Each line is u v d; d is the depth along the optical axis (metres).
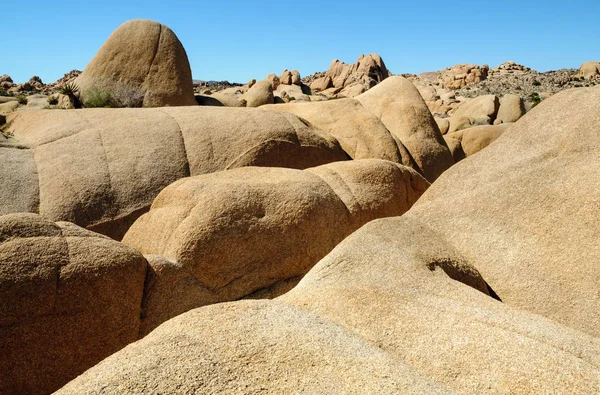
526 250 4.59
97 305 4.82
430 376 2.93
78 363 4.69
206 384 2.44
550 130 5.35
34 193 7.82
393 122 12.57
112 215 8.05
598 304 4.01
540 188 4.91
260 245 6.09
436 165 12.16
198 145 9.14
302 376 2.59
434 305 3.61
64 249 4.84
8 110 14.73
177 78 14.51
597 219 4.39
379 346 3.19
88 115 9.58
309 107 12.09
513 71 85.12
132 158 8.62
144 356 2.59
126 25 14.76
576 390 2.70
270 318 3.18
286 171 7.33
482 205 5.15
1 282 4.35
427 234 4.85
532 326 3.32
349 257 4.25
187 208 6.10
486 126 15.68
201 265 5.73
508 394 2.75
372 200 7.38
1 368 4.28
